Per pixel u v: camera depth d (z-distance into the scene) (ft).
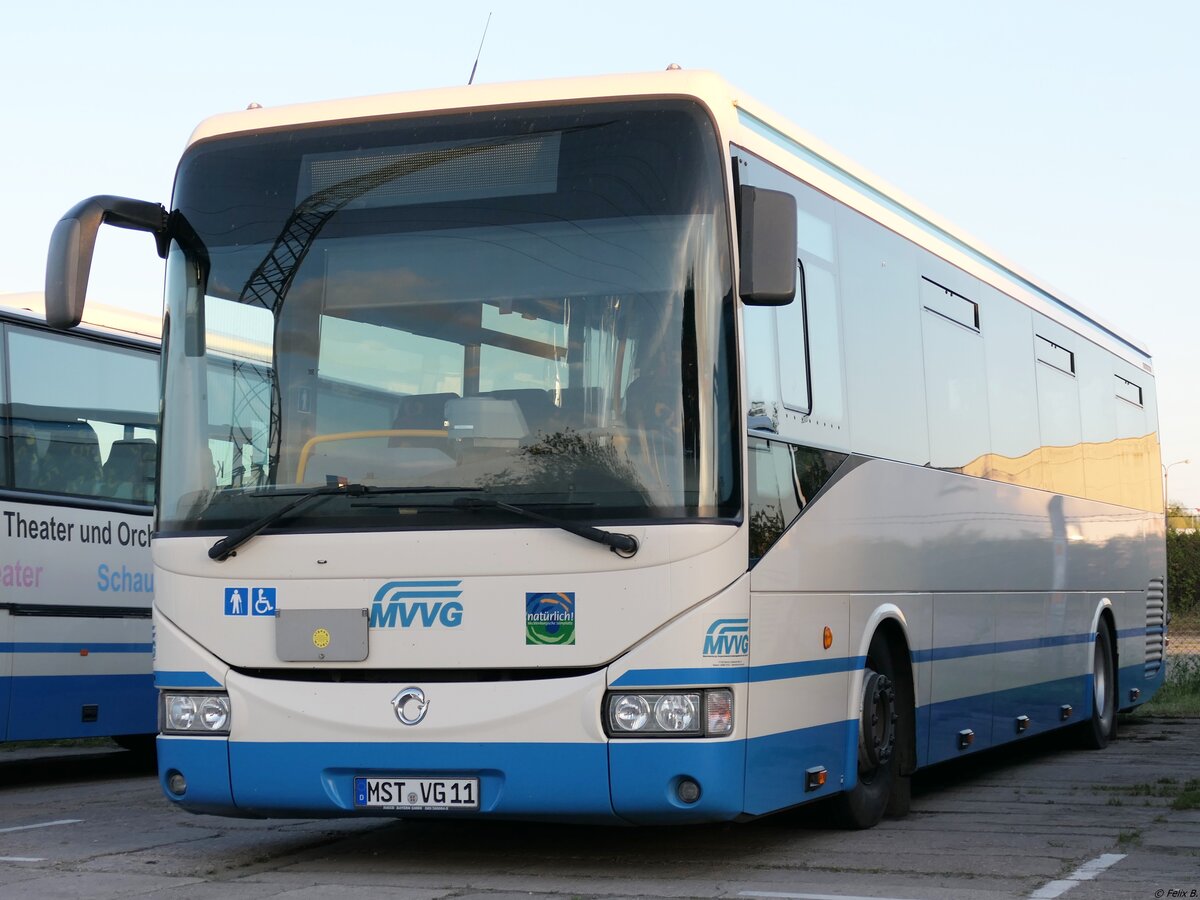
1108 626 49.24
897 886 22.29
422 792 22.72
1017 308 41.16
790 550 24.66
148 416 44.98
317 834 28.81
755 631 23.06
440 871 24.32
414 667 22.79
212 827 30.07
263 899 21.67
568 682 22.17
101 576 42.50
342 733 22.99
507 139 23.99
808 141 28.45
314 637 23.21
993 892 21.65
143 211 24.99
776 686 23.77
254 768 23.41
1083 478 46.60
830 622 26.30
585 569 22.22
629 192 23.35
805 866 24.29
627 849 26.35
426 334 23.65
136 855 26.25
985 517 36.45
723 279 23.02
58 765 49.83
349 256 24.31
